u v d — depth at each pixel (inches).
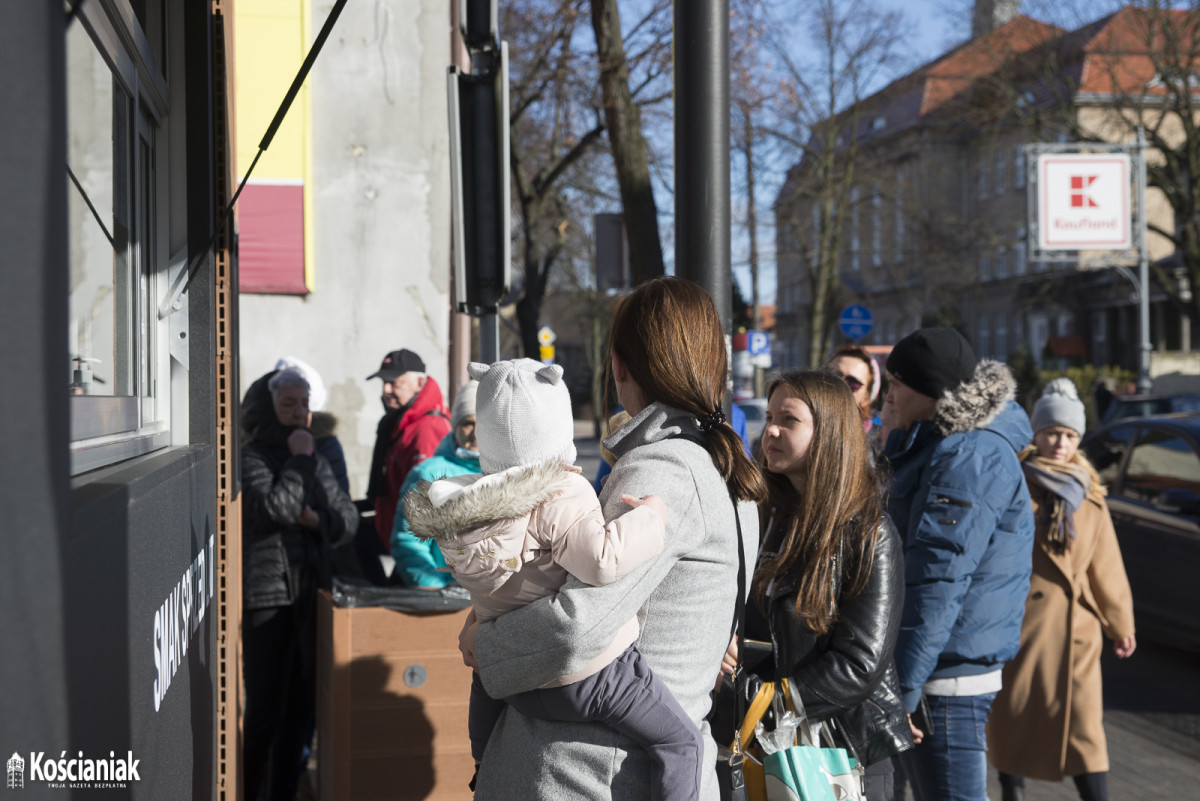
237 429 119.6
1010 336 1781.5
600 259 342.3
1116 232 667.4
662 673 72.4
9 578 29.9
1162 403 530.0
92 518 41.7
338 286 321.1
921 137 1507.1
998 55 986.1
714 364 78.9
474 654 74.7
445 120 325.1
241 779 144.9
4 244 29.6
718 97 133.8
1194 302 924.6
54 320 31.7
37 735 31.4
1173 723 240.5
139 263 85.9
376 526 208.8
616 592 68.6
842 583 100.9
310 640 168.4
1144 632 302.8
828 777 92.0
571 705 69.5
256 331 317.1
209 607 92.0
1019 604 131.2
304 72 72.6
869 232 1274.6
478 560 69.4
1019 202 1581.0
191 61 95.0
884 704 104.3
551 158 786.2
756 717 94.9
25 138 30.5
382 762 145.3
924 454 133.8
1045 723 156.3
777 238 1143.0
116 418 69.7
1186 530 287.4
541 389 73.2
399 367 211.2
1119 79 998.4
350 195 322.0
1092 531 164.4
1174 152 913.5
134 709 51.8
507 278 164.9
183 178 94.7
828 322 1135.0
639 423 77.6
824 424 103.3
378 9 323.0
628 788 70.5
